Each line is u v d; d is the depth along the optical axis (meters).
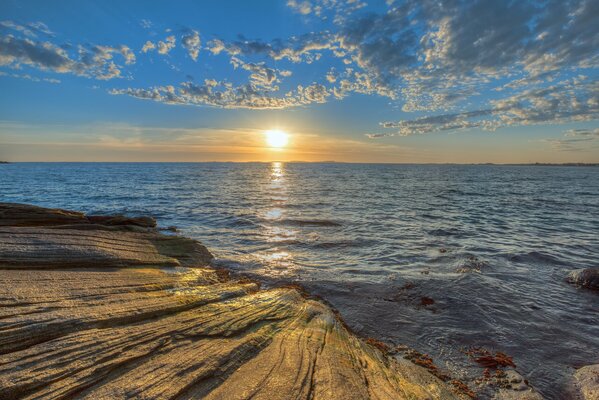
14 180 66.25
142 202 32.31
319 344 5.40
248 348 4.85
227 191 46.28
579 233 19.20
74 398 3.37
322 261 12.95
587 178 99.75
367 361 5.50
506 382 5.73
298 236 17.50
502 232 19.23
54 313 4.86
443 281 10.50
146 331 4.91
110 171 123.94
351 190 50.66
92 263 8.47
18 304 5.00
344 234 18.09
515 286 10.22
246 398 3.61
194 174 106.75
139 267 9.29
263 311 6.56
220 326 5.51
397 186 60.81
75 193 40.62
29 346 4.18
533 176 112.44
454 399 5.09
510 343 7.03
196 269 10.42
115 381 3.71
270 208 28.95
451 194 45.25
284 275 11.17
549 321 8.00
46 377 3.56
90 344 4.30
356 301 9.16
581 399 5.31
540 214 27.02
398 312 8.51
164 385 3.69
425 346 6.95
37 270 7.19
